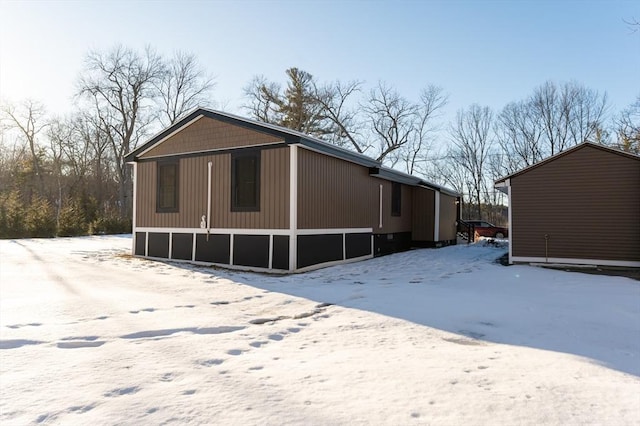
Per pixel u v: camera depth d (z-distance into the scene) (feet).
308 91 119.96
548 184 37.37
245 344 13.03
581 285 26.13
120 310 17.40
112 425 7.48
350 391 9.10
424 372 10.38
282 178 31.53
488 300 20.61
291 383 9.58
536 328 15.48
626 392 9.14
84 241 62.13
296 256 31.12
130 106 115.65
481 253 49.01
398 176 48.65
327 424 7.53
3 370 10.36
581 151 36.42
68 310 17.19
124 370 10.43
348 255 38.81
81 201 94.17
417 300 20.38
